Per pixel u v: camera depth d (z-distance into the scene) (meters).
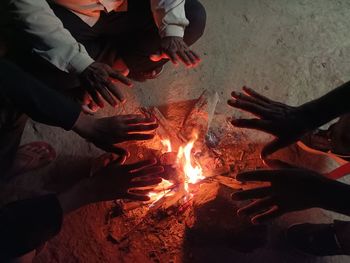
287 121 0.64
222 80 1.00
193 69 1.01
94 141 0.70
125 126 0.69
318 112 0.62
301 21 1.13
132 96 0.96
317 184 0.58
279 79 1.02
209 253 0.76
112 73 0.71
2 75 0.62
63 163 0.86
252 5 1.15
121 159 0.72
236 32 1.09
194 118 0.88
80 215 0.79
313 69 1.04
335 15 1.15
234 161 0.88
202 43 1.06
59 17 0.77
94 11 0.79
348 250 0.74
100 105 0.72
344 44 1.09
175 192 0.78
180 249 0.76
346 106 0.60
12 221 0.58
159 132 0.86
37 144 0.86
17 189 0.80
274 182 0.59
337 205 0.57
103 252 0.77
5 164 0.79
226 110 0.95
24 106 0.65
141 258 0.76
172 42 0.80
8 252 0.57
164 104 0.96
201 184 0.78
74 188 0.65
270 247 0.80
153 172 0.65
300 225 0.79
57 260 0.75
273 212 0.62
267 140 0.91
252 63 1.04
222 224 0.72
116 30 0.85
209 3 1.15
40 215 0.60
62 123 0.66
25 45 0.71
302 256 0.79
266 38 1.09
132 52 0.88
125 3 0.80
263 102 0.69
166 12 0.78
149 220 0.78
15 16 0.67
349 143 0.73
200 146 0.86
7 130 0.72
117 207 0.80
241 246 0.74
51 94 0.66
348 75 1.04
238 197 0.62
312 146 0.85
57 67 0.71
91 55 0.85
